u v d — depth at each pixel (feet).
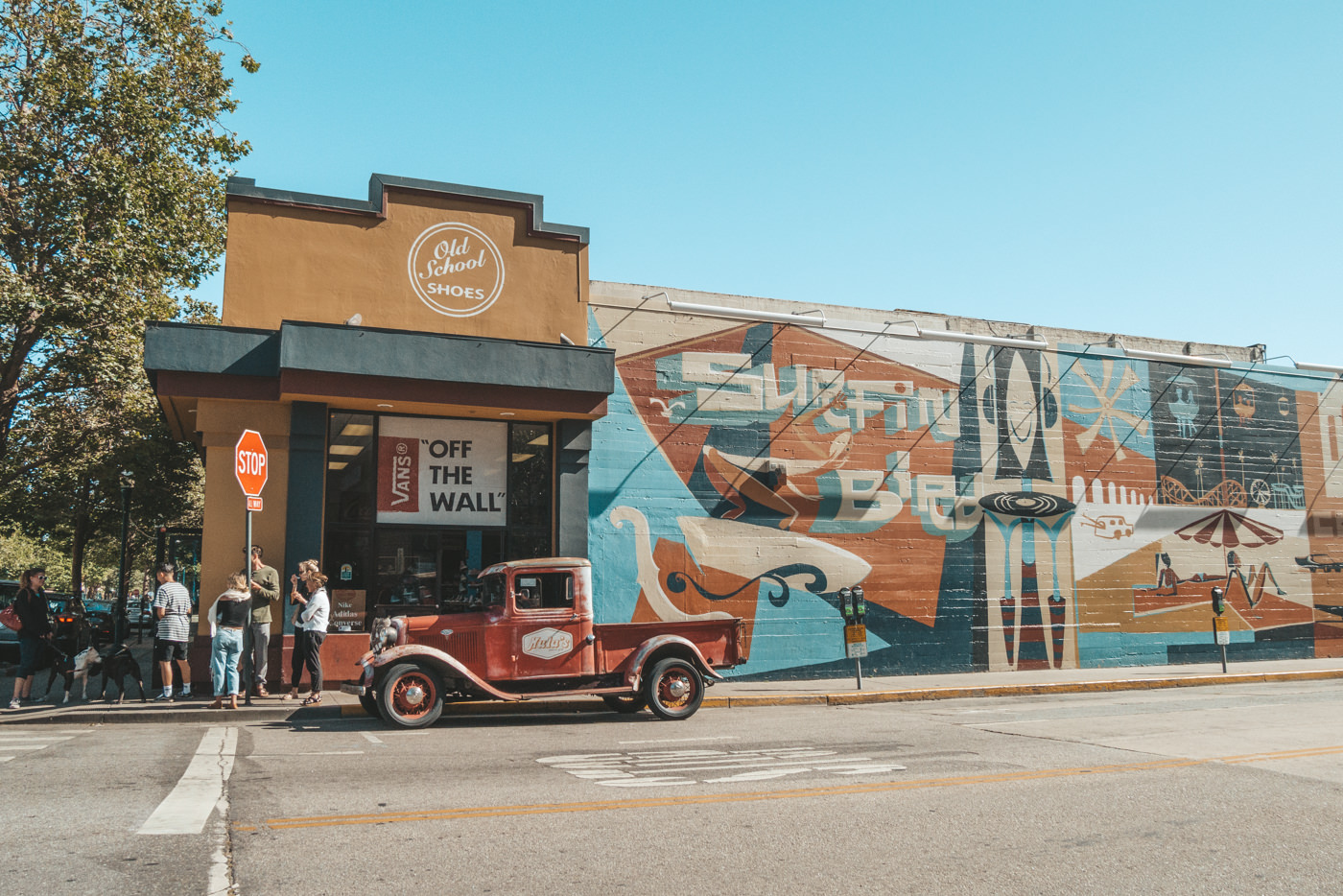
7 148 64.39
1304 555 69.41
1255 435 69.05
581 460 49.93
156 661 43.96
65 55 66.18
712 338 54.39
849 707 44.37
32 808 20.39
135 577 249.14
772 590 53.83
